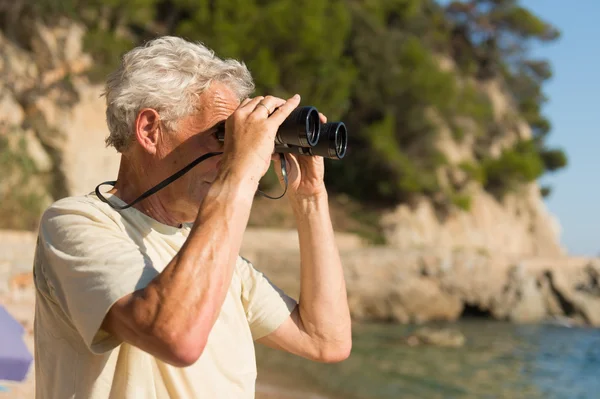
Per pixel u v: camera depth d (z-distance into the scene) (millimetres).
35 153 23000
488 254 27125
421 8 49469
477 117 43469
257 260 23828
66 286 1541
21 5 23625
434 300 24344
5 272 11297
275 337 2045
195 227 1515
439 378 13680
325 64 31750
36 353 1682
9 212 21109
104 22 26781
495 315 25750
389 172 36594
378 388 11664
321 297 2066
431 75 36875
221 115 1761
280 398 9602
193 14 30094
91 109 24375
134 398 1563
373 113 37500
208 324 1438
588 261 29234
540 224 48000
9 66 23203
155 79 1722
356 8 38219
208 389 1677
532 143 50000
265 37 30234
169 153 1755
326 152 1927
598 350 20000
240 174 1569
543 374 15633
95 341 1504
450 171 40969
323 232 2113
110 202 1753
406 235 36469
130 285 1476
